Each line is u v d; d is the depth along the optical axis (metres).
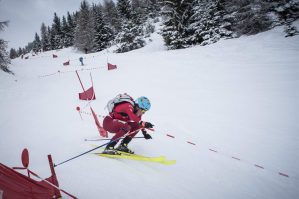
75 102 8.91
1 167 2.09
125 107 3.66
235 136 4.77
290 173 3.34
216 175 3.27
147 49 30.70
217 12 23.16
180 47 26.09
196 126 5.45
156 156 3.91
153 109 7.07
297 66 10.34
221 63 13.62
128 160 3.65
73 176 3.07
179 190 2.85
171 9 26.19
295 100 6.68
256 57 13.55
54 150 4.20
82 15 51.88
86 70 19.53
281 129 4.98
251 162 3.68
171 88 9.67
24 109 8.33
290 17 18.92
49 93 11.45
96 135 5.00
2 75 17.75
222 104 7.02
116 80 12.86
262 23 19.27
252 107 6.50
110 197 2.63
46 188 2.40
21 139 5.08
